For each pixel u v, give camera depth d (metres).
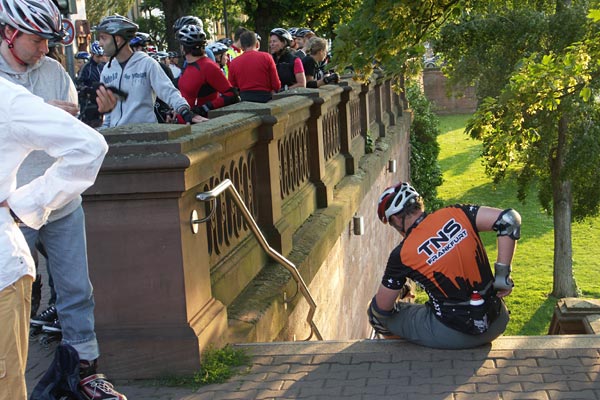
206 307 4.91
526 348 4.73
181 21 7.44
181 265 4.59
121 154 4.43
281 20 27.38
